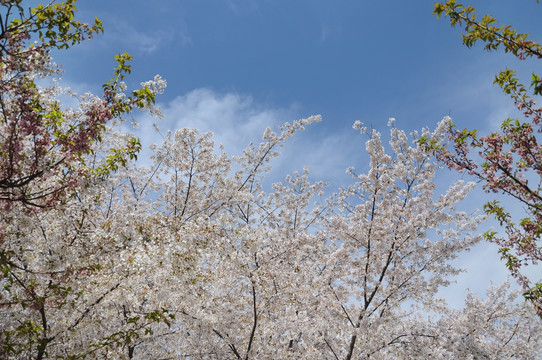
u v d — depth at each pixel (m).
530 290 7.94
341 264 10.98
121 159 6.58
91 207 6.88
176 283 7.35
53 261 6.30
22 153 5.48
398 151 10.95
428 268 10.35
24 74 5.45
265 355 9.89
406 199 10.98
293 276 10.38
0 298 6.03
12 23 5.21
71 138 5.60
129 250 6.81
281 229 13.46
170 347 9.72
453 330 10.74
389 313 10.45
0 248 5.86
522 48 5.41
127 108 5.86
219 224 7.63
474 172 6.96
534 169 6.63
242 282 9.75
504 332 13.29
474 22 5.64
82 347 7.13
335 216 11.52
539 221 7.24
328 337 10.78
